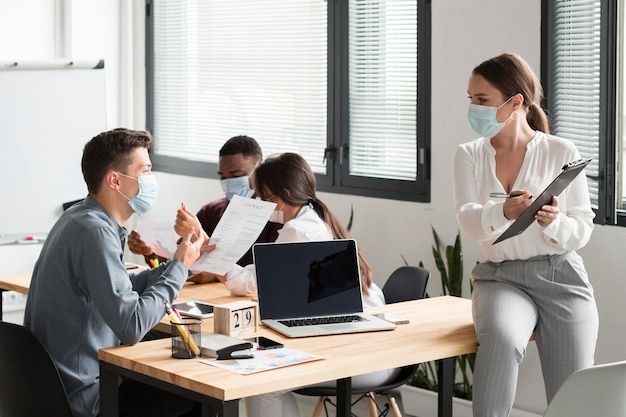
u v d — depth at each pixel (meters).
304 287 2.93
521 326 2.71
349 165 5.05
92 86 5.33
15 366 2.67
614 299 3.84
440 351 2.60
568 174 2.57
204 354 2.45
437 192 4.55
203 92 6.02
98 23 6.13
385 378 3.15
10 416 2.76
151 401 2.87
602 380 2.17
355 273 3.00
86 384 2.71
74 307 2.68
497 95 2.83
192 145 6.14
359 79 4.98
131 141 2.73
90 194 2.76
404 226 4.73
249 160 4.20
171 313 2.45
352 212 4.98
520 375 4.19
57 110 5.22
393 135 4.84
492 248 2.87
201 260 3.05
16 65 5.10
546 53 4.04
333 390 3.13
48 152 5.20
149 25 6.34
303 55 5.32
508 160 2.90
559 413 2.23
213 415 2.67
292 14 5.37
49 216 5.21
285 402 3.10
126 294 2.57
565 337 2.79
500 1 4.20
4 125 5.07
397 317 2.97
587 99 3.92
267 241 3.97
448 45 4.44
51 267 2.68
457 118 4.43
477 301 2.83
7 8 5.69
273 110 5.54
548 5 4.00
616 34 3.79
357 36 4.96
